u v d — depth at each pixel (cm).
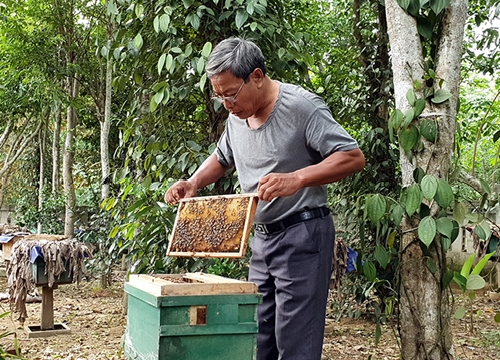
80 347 519
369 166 595
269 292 271
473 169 346
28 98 1088
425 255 285
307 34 428
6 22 874
